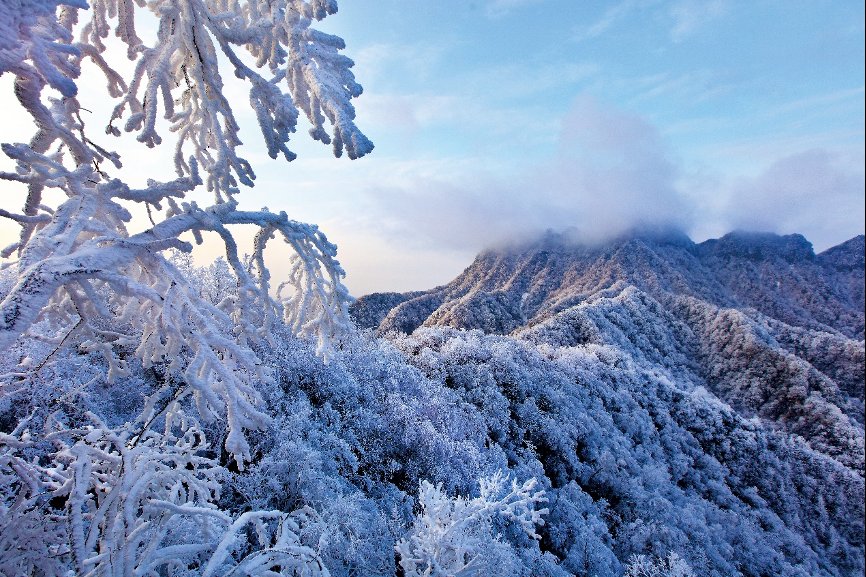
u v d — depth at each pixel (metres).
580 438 34.19
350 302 3.27
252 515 2.95
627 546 24.69
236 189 2.81
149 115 2.35
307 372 16.12
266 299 2.78
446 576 5.70
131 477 2.72
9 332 1.49
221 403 1.98
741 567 29.09
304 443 11.73
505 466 23.94
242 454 2.09
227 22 2.53
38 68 1.61
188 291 2.26
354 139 2.40
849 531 45.09
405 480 17.08
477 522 7.06
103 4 2.57
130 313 2.50
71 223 2.02
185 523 3.66
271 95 2.54
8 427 4.44
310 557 2.85
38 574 2.74
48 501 3.09
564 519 23.27
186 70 2.62
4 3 1.42
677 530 26.44
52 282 1.68
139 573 2.51
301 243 2.93
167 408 2.81
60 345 2.59
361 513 10.05
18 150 1.95
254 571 2.65
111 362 2.62
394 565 9.56
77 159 2.32
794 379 79.25
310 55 2.60
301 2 2.60
